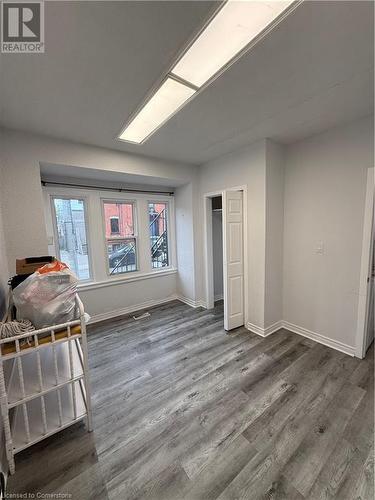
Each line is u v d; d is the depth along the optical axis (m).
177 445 1.46
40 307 1.30
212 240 3.82
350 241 2.34
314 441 1.46
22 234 2.25
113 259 3.67
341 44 1.25
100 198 3.44
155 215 4.12
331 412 1.68
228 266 2.90
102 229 3.48
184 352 2.54
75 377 1.43
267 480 1.25
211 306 3.88
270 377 2.08
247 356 2.42
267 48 1.27
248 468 1.31
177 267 4.33
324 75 1.52
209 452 1.41
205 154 3.10
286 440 1.47
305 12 1.06
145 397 1.88
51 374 1.49
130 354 2.52
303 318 2.83
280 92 1.71
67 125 2.13
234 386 1.98
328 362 2.28
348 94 1.75
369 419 1.61
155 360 2.40
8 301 1.79
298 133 2.47
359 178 2.22
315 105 1.91
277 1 1.01
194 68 1.43
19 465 1.33
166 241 4.32
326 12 1.06
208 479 1.26
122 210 3.74
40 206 2.33
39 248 2.33
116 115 1.97
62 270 1.47
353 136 2.22
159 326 3.21
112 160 2.81
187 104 1.85
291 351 2.49
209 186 3.48
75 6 1.00
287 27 1.14
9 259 2.19
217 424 1.61
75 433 1.54
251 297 2.97
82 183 3.24
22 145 2.22
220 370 2.20
